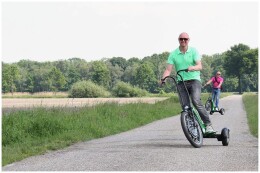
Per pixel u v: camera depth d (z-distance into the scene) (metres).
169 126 16.50
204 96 52.06
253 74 158.75
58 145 10.93
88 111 18.30
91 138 12.95
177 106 29.08
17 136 12.13
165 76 10.37
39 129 13.24
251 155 9.02
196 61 10.32
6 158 9.02
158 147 10.24
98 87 84.19
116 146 10.63
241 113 23.69
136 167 7.93
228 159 8.59
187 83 10.33
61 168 8.00
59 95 105.69
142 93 88.19
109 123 15.83
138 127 16.50
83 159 8.84
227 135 10.34
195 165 8.05
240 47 158.38
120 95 86.19
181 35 10.27
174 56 10.41
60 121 14.27
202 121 10.78
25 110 16.55
